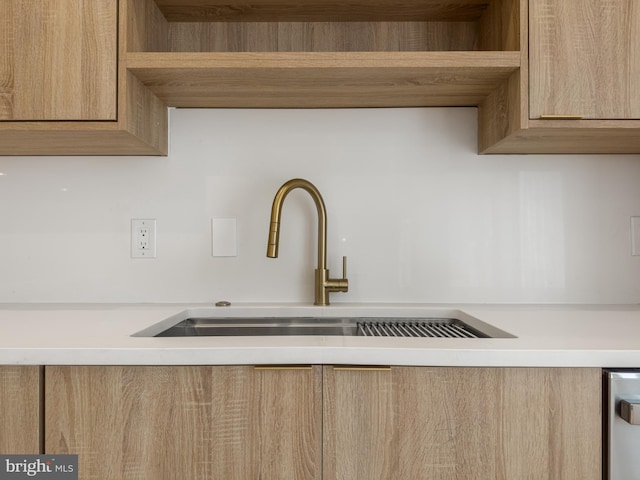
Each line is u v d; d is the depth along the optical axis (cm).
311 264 146
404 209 146
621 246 146
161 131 140
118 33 113
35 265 145
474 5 135
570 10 113
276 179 146
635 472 81
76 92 112
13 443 83
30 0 112
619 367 83
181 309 133
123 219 146
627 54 113
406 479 83
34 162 145
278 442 83
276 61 113
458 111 145
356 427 83
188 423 83
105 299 145
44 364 83
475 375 83
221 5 134
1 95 112
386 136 146
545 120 113
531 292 146
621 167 146
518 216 146
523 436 83
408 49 144
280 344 85
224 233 146
